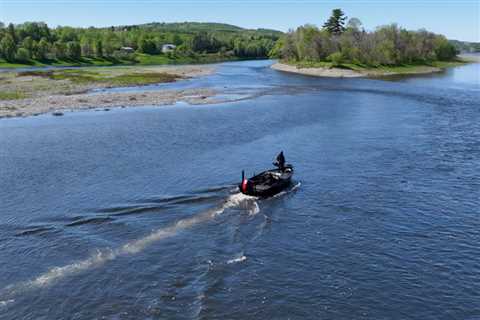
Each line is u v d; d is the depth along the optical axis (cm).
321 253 3016
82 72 16038
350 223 3459
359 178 4450
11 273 2761
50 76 14112
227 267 2828
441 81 13962
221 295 2552
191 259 2917
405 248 3081
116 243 3111
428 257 2967
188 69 19262
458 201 3859
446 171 4641
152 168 4747
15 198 3925
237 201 3841
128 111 8338
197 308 2436
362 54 18338
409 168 4747
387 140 5984
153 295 2544
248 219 3519
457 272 2795
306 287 2634
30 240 3158
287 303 2491
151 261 2888
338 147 5644
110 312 2405
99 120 7425
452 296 2564
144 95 10281
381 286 2650
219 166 4831
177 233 3269
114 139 6050
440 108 8562
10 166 4831
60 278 2706
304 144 5809
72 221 3456
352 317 2391
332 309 2448
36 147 5631
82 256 2941
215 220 3488
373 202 3850
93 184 4256
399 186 4219
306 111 8306
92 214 3575
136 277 2712
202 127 6850
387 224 3438
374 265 2867
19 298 2525
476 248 3080
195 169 4716
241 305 2469
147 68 19875
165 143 5834
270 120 7438
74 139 6056
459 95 10338
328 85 12825
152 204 3762
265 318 2373
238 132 6512
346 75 16100
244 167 4803
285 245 3119
